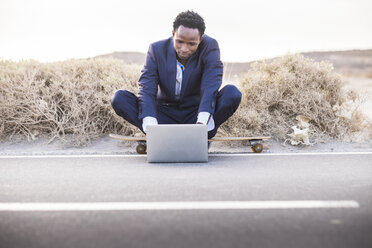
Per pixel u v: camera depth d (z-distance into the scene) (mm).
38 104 5023
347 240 1924
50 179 3160
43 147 4750
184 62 4172
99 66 5977
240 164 3730
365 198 2596
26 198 2637
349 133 5098
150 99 4047
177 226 2109
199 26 3818
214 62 4086
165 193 2719
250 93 5379
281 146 4742
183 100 4258
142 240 1927
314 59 5879
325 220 2191
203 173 3324
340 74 5562
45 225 2139
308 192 2736
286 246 1858
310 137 4941
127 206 2447
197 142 3793
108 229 2072
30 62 5902
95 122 5164
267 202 2510
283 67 5688
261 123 5055
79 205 2475
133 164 3760
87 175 3291
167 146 3799
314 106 5160
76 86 5258
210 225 2121
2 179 3174
